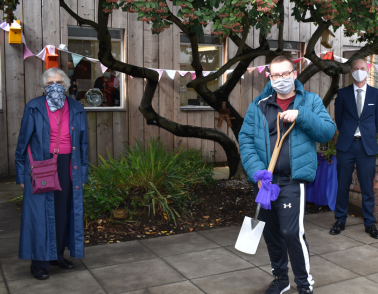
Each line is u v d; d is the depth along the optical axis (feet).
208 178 18.84
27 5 22.18
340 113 14.02
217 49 27.91
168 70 23.98
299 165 8.36
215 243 12.84
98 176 16.22
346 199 13.89
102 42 15.30
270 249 9.20
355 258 11.53
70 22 23.25
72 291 9.43
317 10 14.55
